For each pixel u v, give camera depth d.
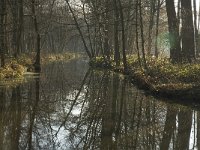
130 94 21.66
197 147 11.64
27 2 37.25
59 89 24.25
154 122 14.85
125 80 29.16
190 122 14.83
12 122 14.41
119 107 18.02
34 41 63.34
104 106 18.34
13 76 27.94
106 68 42.00
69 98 20.72
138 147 11.57
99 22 42.59
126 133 13.23
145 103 18.72
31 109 17.12
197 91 18.84
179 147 11.63
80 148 11.38
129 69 32.72
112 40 52.12
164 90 19.92
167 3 30.33
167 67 26.27
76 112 16.86
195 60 29.52
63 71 38.56
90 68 43.25
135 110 17.19
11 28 38.56
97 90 23.91
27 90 22.78
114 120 15.29
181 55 29.72
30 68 35.50
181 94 19.08
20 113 16.11
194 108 17.45
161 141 12.25
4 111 16.38
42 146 11.50
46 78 30.36
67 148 11.38
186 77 21.73
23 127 13.76
